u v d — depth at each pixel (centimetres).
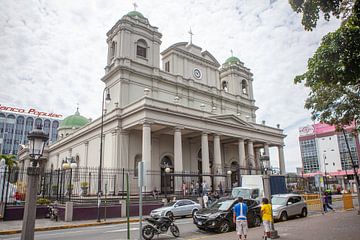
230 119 3691
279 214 1748
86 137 3853
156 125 3041
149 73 3584
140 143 3309
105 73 3706
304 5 961
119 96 3309
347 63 795
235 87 4684
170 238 1277
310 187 4575
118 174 2950
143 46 3684
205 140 3328
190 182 3275
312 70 878
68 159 3641
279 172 4334
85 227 1809
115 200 2494
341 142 6994
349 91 1706
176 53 3972
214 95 4216
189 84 3959
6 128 10400
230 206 1473
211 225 1377
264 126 4209
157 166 3416
